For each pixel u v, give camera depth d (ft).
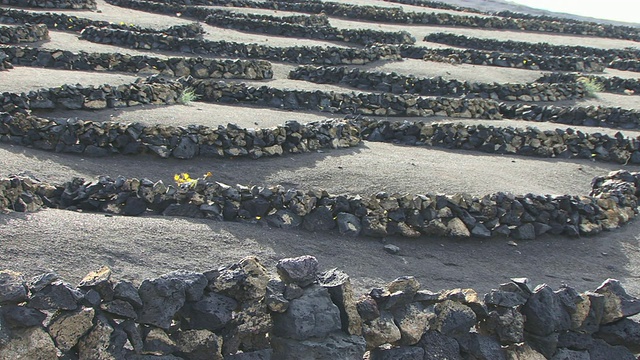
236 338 19.99
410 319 21.77
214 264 28.14
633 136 63.26
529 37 128.88
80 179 34.14
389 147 51.65
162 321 19.04
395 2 160.56
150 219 31.27
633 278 34.47
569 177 50.37
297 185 40.75
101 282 18.48
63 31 84.17
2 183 30.04
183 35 88.33
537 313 22.91
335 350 20.51
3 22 82.53
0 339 17.10
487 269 33.22
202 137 43.80
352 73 73.10
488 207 36.73
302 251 31.30
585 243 37.83
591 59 97.35
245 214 33.42
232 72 70.23
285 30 99.30
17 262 24.99
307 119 57.31
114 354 18.29
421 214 35.40
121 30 80.18
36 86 54.95
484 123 63.67
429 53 91.25
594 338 23.95
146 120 49.78
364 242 33.78
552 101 77.25
